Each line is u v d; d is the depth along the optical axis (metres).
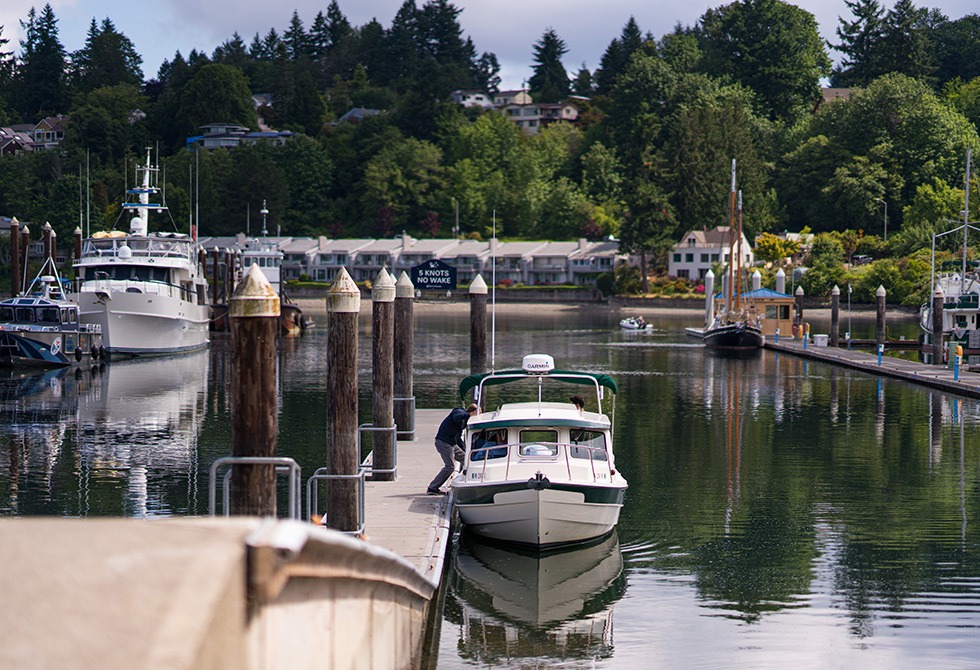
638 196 168.00
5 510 23.80
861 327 113.69
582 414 23.28
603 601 18.12
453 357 71.12
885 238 157.88
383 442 24.44
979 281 77.69
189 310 70.44
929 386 51.94
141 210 72.00
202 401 44.66
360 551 8.88
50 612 5.36
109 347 64.06
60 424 37.66
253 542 6.02
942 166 166.12
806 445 34.31
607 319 133.25
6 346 57.88
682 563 20.42
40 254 170.62
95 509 23.98
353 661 9.55
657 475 29.12
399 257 190.62
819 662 15.34
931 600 18.08
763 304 91.44
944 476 28.97
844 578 19.42
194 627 5.32
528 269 185.50
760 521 23.77
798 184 179.00
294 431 36.06
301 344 80.62
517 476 21.34
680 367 63.91
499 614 17.53
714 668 15.09
